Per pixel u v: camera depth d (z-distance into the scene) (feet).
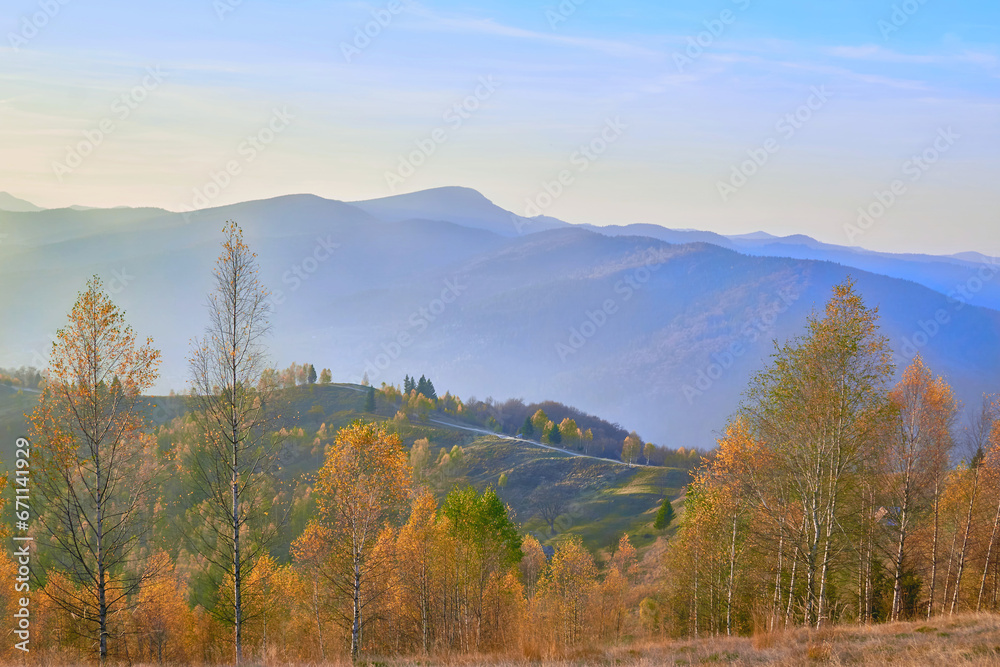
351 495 77.30
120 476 60.49
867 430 70.85
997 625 48.06
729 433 87.81
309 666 58.54
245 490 65.00
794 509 80.23
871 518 82.79
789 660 43.45
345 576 83.87
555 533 357.61
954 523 102.58
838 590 92.68
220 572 99.30
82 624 79.00
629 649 58.44
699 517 103.35
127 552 63.36
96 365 59.06
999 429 95.25
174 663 69.67
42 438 57.06
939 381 88.28
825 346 71.92
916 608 92.53
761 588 92.99
